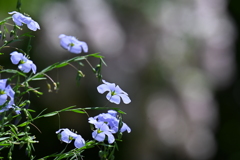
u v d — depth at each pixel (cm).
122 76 780
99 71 182
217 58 963
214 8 999
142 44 854
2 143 167
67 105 704
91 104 718
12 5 682
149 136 797
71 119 698
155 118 809
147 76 838
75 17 780
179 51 916
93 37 773
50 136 682
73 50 185
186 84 912
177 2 960
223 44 975
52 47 718
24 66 169
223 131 936
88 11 805
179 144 834
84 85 718
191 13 966
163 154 811
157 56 870
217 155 923
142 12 886
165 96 851
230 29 987
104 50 773
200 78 933
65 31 746
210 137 909
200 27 965
